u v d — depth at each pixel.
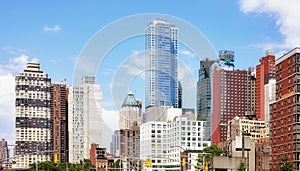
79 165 199.75
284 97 155.00
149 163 87.75
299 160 144.38
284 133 153.50
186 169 162.88
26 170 156.25
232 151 94.50
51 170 182.50
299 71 148.12
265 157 166.75
